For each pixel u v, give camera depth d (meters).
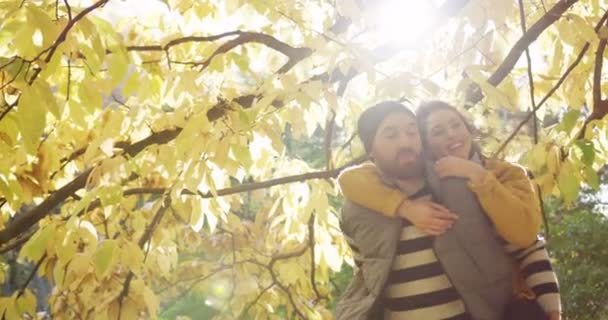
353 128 5.02
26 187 4.79
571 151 4.16
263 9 4.75
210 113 4.41
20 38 3.46
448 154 3.55
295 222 5.84
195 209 4.94
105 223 5.38
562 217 12.42
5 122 3.84
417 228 3.47
